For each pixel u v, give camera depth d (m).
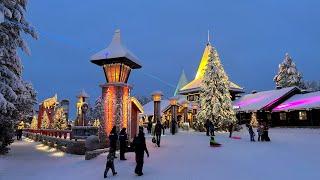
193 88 60.81
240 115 54.78
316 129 40.59
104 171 13.20
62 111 54.22
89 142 19.56
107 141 20.53
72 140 23.69
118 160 16.12
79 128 25.64
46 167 16.14
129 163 15.14
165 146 21.47
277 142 24.42
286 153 17.56
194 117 53.03
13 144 35.78
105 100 21.00
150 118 62.62
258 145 21.98
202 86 44.81
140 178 11.90
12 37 20.23
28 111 23.98
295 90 52.47
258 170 12.59
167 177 11.77
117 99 20.81
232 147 20.78
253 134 25.91
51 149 27.83
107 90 21.05
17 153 23.95
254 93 61.06
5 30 19.62
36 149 28.28
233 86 61.50
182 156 16.80
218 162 14.73
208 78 44.00
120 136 16.41
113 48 21.62
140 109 26.66
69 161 18.02
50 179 12.78
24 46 20.62
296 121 46.75
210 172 12.37
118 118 20.56
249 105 52.56
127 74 22.02
